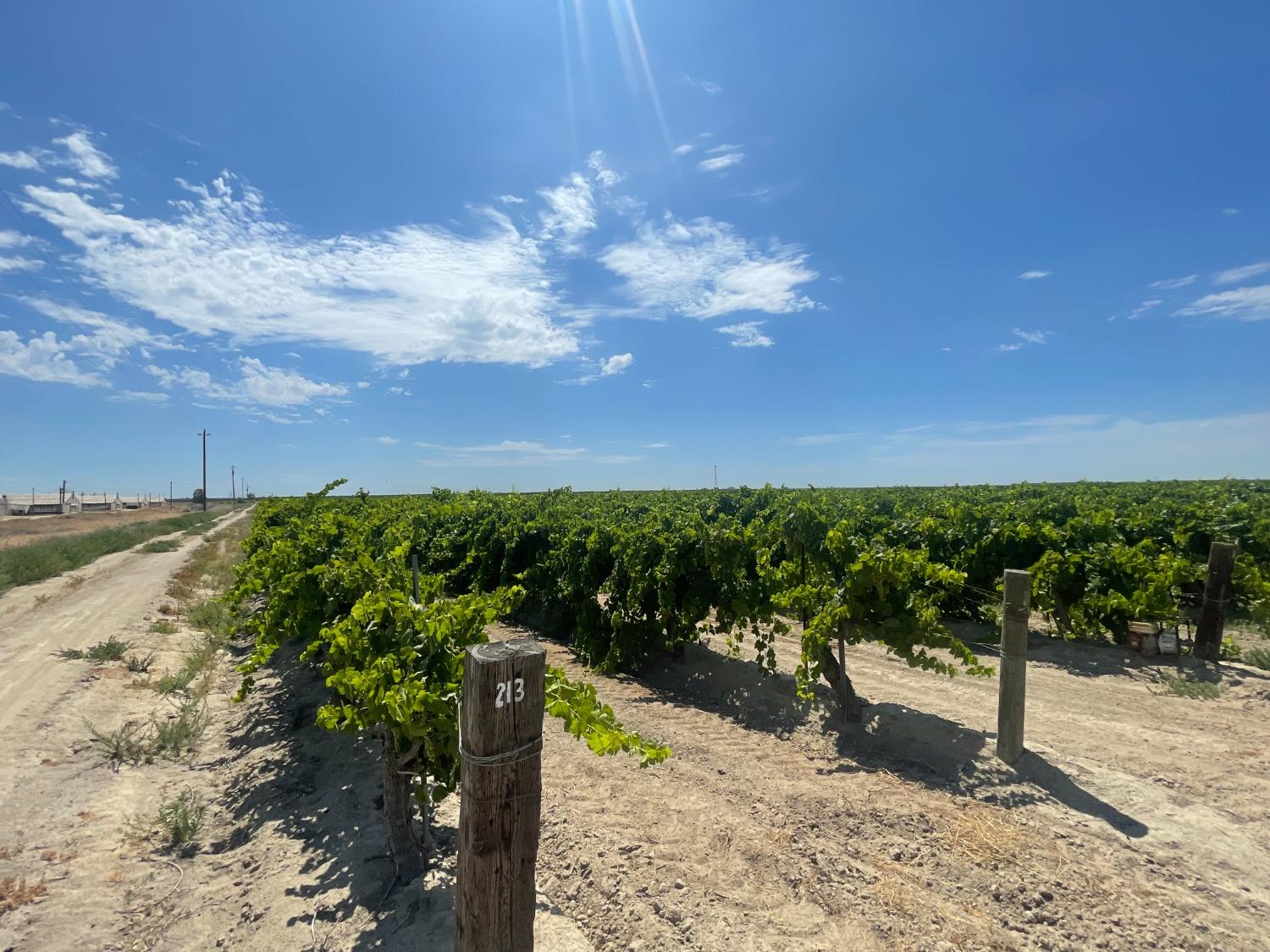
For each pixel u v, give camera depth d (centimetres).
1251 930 384
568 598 1139
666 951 369
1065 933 382
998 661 998
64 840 529
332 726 418
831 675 739
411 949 377
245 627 732
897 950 370
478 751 269
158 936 420
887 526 1394
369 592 587
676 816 521
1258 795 551
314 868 476
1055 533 1110
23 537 3169
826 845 477
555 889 435
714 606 941
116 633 1173
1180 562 987
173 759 710
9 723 738
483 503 2025
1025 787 555
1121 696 814
